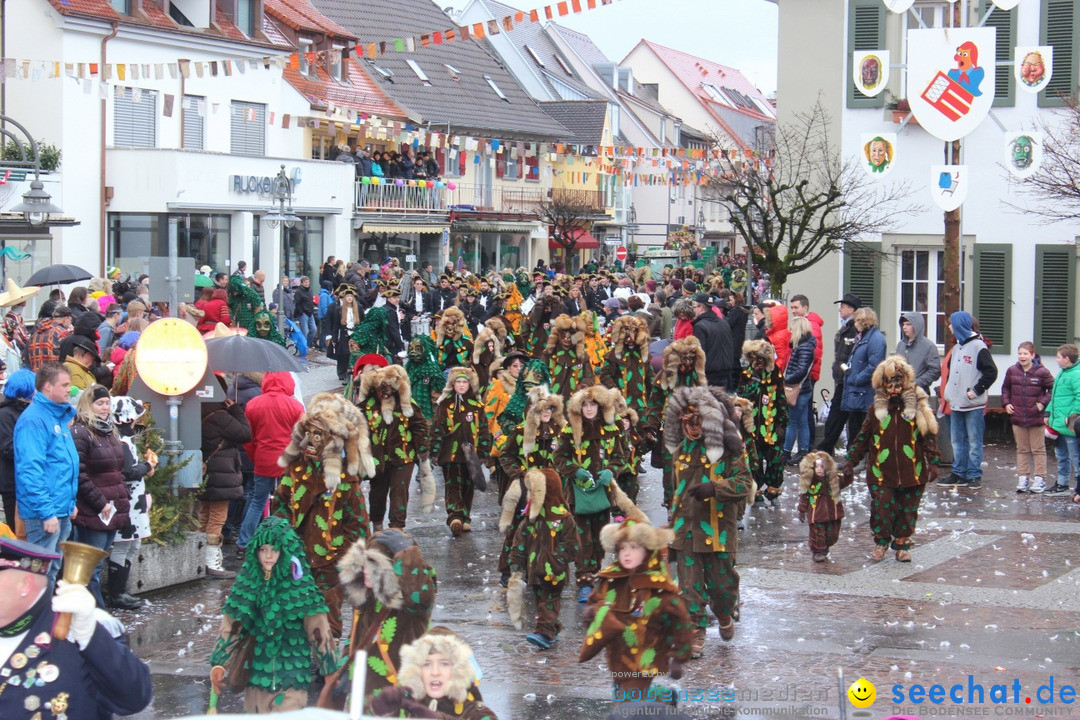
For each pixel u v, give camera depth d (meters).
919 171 21.05
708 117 83.06
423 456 12.78
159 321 11.25
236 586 6.84
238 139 35.41
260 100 36.22
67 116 29.39
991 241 20.59
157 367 11.17
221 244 33.50
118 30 30.50
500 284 31.17
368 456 9.06
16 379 9.74
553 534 9.20
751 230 21.67
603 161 41.81
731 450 8.94
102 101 30.20
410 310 27.19
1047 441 19.11
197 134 33.72
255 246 34.88
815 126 21.55
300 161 36.22
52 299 18.11
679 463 9.12
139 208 30.92
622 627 6.77
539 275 24.75
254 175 34.06
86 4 30.03
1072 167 18.88
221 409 11.59
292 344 30.14
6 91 29.64
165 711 7.84
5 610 5.11
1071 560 11.95
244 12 35.94
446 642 5.71
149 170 30.88
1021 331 20.55
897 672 8.53
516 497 9.66
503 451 10.73
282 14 38.38
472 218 48.72
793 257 21.11
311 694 7.54
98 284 19.38
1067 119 20.03
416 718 5.55
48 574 5.25
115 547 10.19
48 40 29.19
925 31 16.19
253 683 6.81
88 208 30.00
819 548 11.86
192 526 11.40
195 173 31.81
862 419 16.05
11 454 9.62
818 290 21.88
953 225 16.95
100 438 9.78
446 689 5.66
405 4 51.72
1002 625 9.76
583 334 15.72
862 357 15.96
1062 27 20.08
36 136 29.44
